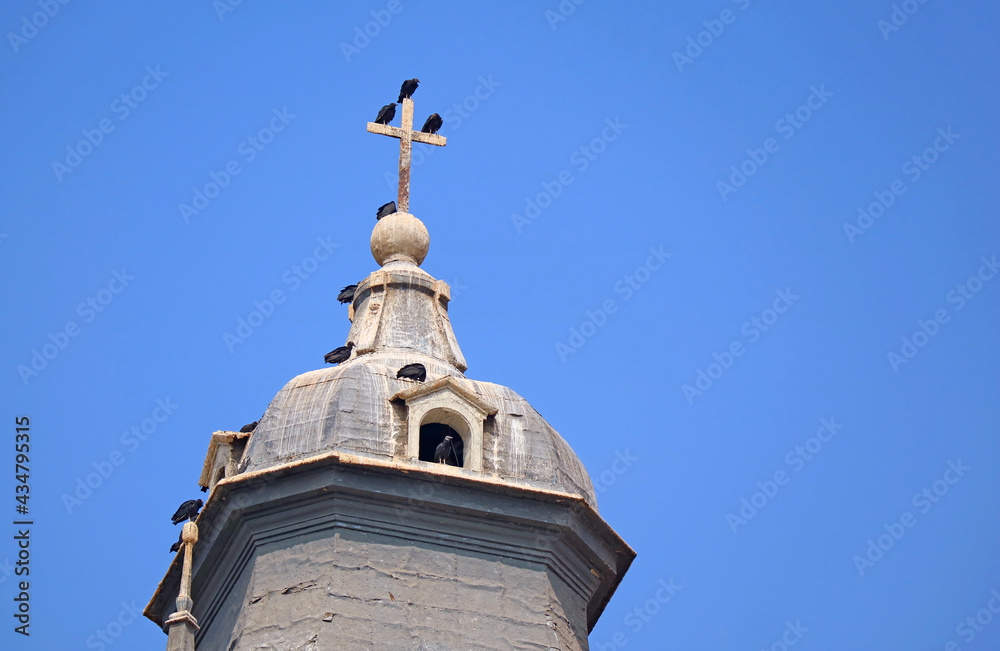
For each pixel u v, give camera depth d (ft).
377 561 221.05
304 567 220.84
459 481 226.79
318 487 224.12
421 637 215.31
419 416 231.09
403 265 262.67
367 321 254.27
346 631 213.05
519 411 238.89
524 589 225.35
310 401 234.17
